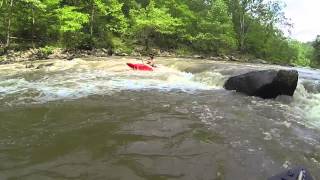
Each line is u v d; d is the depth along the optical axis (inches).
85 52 1052.5
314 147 262.1
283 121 329.4
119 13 1323.8
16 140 257.8
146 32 1327.5
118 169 214.2
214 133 283.4
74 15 1088.8
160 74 620.7
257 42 1817.2
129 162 224.2
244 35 1766.7
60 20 1063.6
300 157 241.6
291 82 430.3
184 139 267.4
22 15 1017.5
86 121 305.7
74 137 265.6
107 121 306.7
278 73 426.3
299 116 355.9
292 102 430.3
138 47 1295.5
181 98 415.2
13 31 1015.0
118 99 397.4
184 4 1524.4
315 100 439.5
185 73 657.6
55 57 917.2
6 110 338.0
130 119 314.3
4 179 197.8
